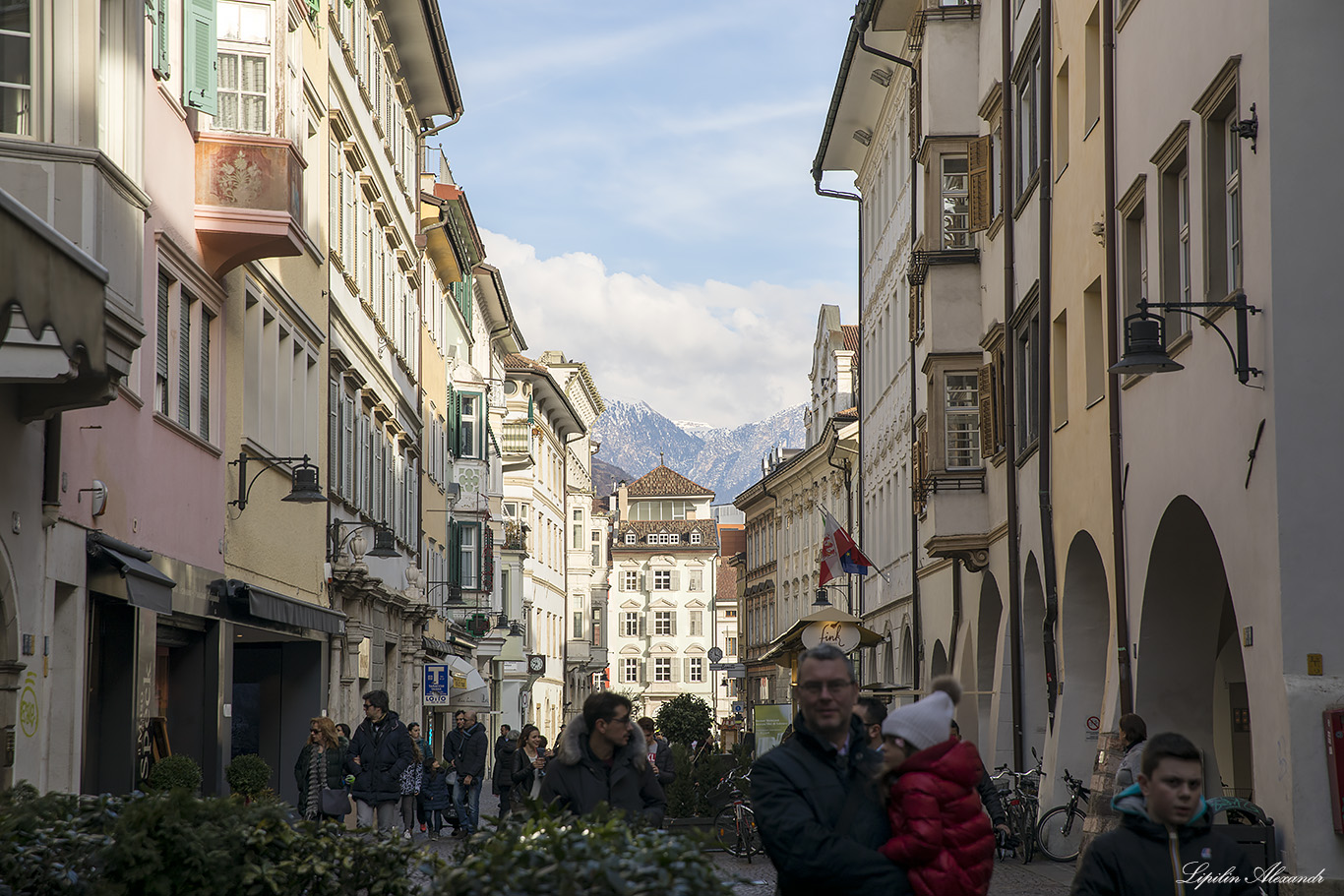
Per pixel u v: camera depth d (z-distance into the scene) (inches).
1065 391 839.1
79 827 330.0
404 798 935.0
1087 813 700.7
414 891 343.0
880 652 1768.0
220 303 780.0
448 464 1876.2
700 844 233.3
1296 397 477.4
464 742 980.6
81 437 565.9
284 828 331.3
